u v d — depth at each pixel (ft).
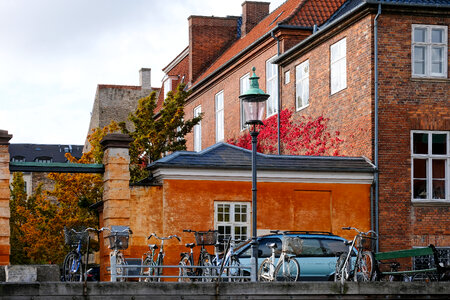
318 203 77.10
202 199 74.64
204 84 131.44
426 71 79.82
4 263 67.21
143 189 73.10
